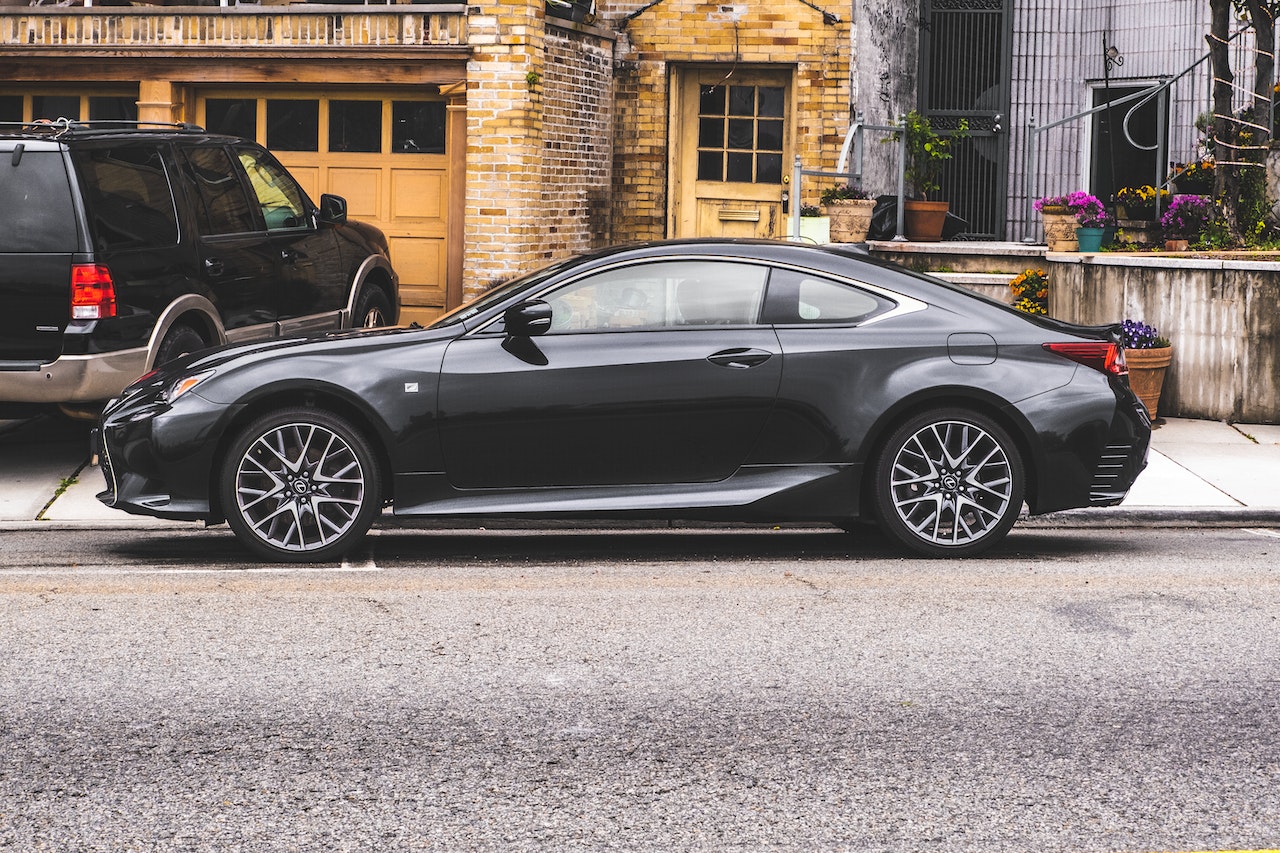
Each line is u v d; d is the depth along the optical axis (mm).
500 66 14828
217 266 10430
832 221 14703
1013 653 6266
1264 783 4832
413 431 7676
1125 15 17438
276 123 15844
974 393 7805
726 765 4969
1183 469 10672
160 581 7504
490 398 7684
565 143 15633
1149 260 12734
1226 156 14445
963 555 8055
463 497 7777
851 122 16078
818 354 7785
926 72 18125
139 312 9672
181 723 5371
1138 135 17438
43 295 9367
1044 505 7965
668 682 5855
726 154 16672
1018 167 18109
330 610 6926
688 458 7801
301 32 15227
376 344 7805
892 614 6887
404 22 14992
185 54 15422
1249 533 9102
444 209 15555
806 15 16047
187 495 7742
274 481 7785
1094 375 7949
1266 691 5777
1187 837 4402
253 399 7684
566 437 7734
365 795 4707
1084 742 5199
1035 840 4375
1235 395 12438
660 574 7723
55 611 6891
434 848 4309
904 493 7961
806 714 5480
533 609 6957
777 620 6773
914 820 4516
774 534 8914
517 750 5105
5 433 11875
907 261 14656
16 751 5090
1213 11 14391
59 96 16031
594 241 16391
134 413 7805
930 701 5637
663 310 7875
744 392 7746
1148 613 6934
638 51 16500
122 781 4828
